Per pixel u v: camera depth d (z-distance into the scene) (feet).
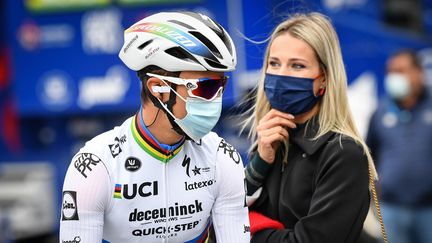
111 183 12.07
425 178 26.73
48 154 35.76
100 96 33.83
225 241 12.96
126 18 33.01
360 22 31.71
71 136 36.11
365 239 15.28
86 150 12.12
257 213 15.07
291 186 14.53
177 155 12.47
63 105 34.50
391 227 27.61
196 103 11.93
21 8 34.50
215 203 13.03
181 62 11.69
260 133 14.74
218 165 12.83
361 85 31.89
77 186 11.91
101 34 33.50
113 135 12.33
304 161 14.46
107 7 33.19
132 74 33.45
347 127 14.40
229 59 11.91
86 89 34.01
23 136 36.45
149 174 12.24
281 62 14.53
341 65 14.58
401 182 27.02
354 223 13.82
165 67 11.81
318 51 14.32
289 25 14.71
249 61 30.01
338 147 13.96
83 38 33.83
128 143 12.28
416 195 26.89
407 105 27.17
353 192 13.76
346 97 14.56
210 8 30.99
